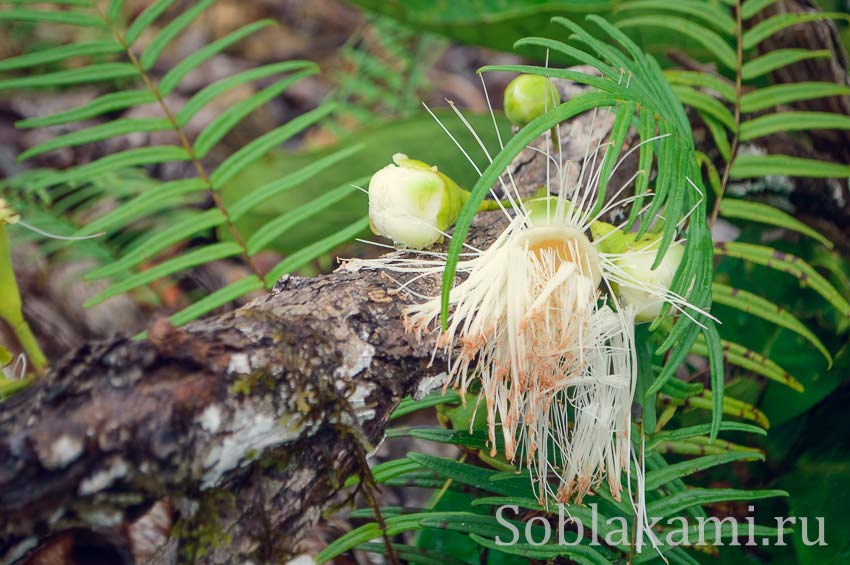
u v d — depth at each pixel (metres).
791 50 0.43
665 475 0.36
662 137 0.34
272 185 0.40
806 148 0.47
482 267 0.34
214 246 0.40
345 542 0.37
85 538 0.43
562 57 0.48
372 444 0.34
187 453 0.31
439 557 0.38
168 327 0.31
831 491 0.42
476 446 0.37
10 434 0.30
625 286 0.35
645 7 0.43
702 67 0.45
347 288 0.34
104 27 0.44
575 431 0.36
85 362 0.31
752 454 0.37
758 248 0.42
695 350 0.41
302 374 0.32
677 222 0.34
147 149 0.42
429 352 0.34
